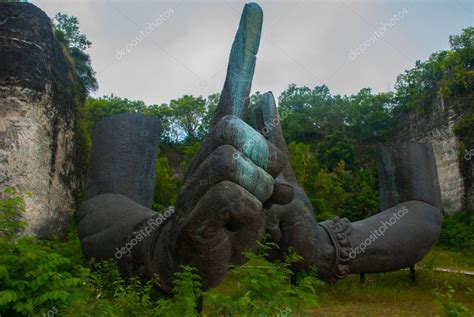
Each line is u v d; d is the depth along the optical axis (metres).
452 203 32.84
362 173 31.55
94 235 7.84
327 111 49.03
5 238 4.79
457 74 33.91
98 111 36.19
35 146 15.57
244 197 4.59
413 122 40.34
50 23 17.98
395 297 10.33
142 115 10.20
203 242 4.81
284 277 4.82
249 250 5.17
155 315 4.97
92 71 29.73
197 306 5.33
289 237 9.21
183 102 46.09
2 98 15.20
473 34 35.34
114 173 9.31
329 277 10.05
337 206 24.70
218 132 4.88
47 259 4.55
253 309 4.36
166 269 5.84
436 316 6.95
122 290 5.62
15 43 15.77
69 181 18.56
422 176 11.98
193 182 4.87
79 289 4.80
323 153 40.41
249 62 6.35
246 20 6.38
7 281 4.26
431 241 11.41
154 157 10.05
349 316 8.41
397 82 44.06
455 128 32.97
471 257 19.64
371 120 44.56
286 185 5.16
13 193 5.45
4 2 16.12
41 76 16.22
